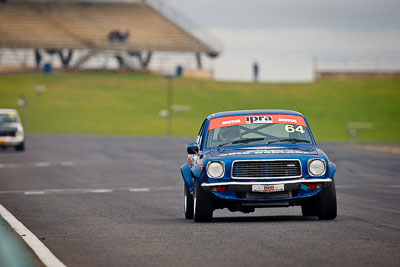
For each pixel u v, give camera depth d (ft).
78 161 345.31
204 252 89.35
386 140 592.19
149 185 225.97
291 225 114.93
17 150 429.38
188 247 94.02
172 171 283.38
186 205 133.08
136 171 285.64
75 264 83.56
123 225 123.03
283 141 129.49
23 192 208.44
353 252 86.43
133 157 367.86
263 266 78.43
